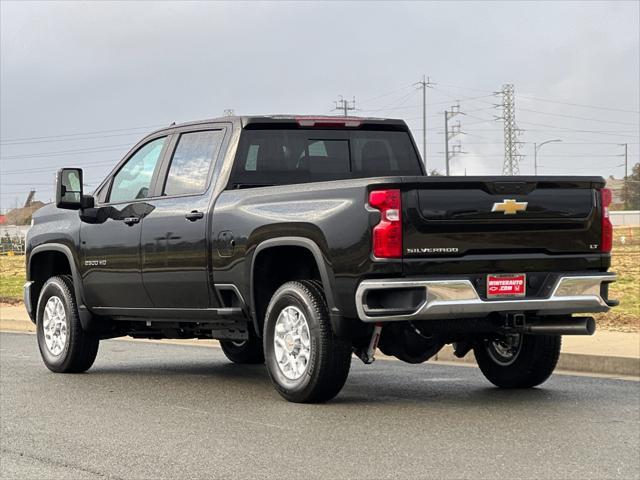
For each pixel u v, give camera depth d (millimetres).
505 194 7809
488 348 9203
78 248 10383
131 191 10039
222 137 9211
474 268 7711
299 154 9320
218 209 8891
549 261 7973
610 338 12023
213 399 8688
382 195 7543
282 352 8359
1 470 6129
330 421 7500
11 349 13336
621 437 6875
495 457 6273
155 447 6699
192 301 9250
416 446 6602
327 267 7855
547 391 8969
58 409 8266
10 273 39594
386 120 9805
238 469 6035
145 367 11242
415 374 10281
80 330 10469
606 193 8266
